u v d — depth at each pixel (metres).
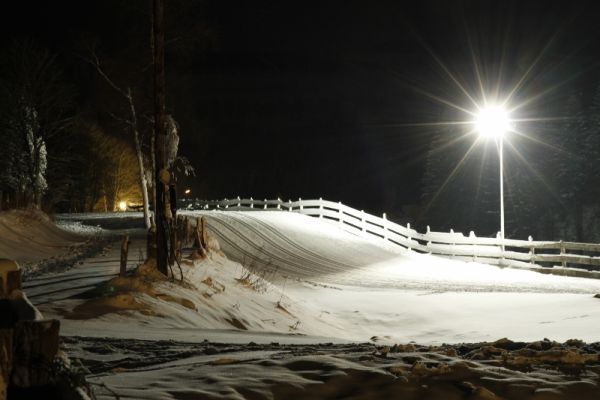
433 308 21.70
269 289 22.17
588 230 78.56
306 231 41.84
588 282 28.95
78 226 46.28
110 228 47.50
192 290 17.75
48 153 57.22
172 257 18.56
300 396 5.71
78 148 69.25
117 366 7.59
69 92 50.03
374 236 44.41
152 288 16.42
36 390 4.23
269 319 18.19
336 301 23.84
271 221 44.03
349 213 47.16
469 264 35.72
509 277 30.95
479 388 5.61
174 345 9.68
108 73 41.38
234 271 23.11
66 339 10.10
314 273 31.23
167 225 18.34
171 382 6.14
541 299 22.05
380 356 7.29
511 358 6.89
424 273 32.12
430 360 6.88
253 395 5.68
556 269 33.16
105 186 75.25
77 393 4.16
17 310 4.56
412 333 18.78
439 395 5.62
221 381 6.08
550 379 6.05
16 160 50.19
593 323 16.78
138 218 52.72
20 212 36.69
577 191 79.38
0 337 4.17
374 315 21.42
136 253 30.19
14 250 30.31
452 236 39.31
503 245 36.59
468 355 7.53
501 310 20.69
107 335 11.48
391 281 29.47
